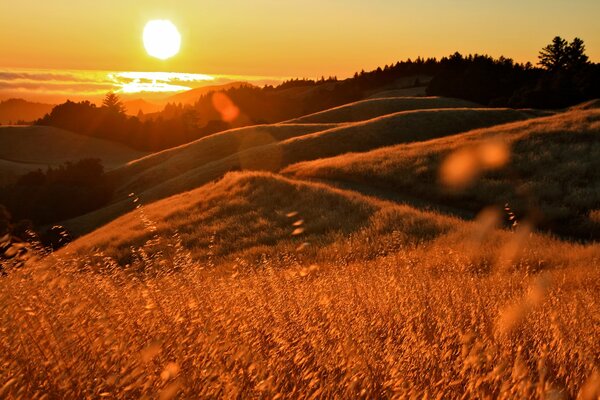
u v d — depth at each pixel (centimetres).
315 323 365
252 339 319
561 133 3428
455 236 1755
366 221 2170
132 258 1848
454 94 15462
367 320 398
